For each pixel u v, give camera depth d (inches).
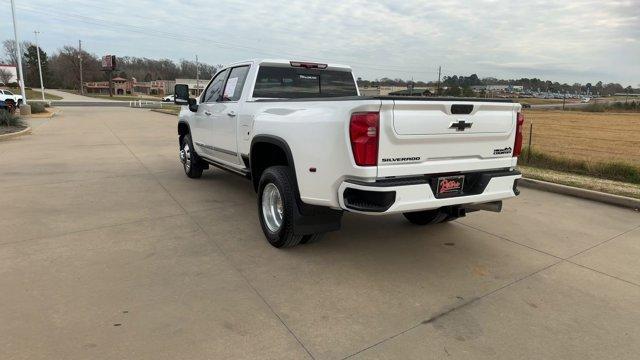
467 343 115.1
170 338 114.1
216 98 255.1
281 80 223.9
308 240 175.6
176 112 1386.6
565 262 170.1
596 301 139.0
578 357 109.9
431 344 114.3
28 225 203.0
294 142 159.6
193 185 294.2
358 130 133.6
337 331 119.5
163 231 197.8
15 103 1189.7
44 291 137.9
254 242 185.3
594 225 217.5
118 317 123.6
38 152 444.1
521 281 152.7
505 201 264.7
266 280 149.3
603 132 945.5
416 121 139.0
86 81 4795.8
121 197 258.4
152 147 494.9
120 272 153.2
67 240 183.9
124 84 4724.4
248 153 206.8
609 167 332.2
